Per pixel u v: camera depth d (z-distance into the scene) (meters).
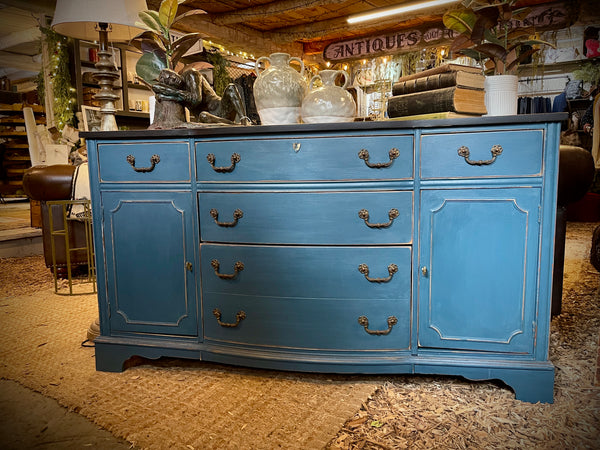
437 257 1.46
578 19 5.43
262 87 1.64
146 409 1.43
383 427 1.31
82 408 1.44
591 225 5.30
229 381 1.62
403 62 6.27
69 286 2.87
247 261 1.56
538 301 1.42
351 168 1.45
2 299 2.70
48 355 1.87
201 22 5.45
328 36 6.88
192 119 1.92
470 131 1.39
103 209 1.69
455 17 1.76
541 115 1.32
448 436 1.26
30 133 6.61
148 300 1.69
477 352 1.48
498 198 1.40
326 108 1.56
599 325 2.10
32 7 5.73
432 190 1.44
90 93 5.73
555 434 1.26
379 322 1.51
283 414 1.39
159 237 1.65
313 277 1.52
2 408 1.45
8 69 10.91
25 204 7.68
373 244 1.48
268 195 1.51
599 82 5.69
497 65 1.80
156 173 1.62
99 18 1.88
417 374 1.65
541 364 1.42
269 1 5.11
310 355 1.55
